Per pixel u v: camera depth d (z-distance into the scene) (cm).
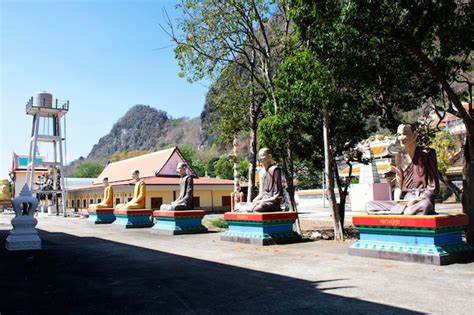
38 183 4512
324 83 1272
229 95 2047
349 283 761
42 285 797
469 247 1000
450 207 3191
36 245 1293
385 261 989
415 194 1034
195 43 1833
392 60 1364
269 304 634
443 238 963
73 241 1612
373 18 1081
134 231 2098
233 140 2494
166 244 1468
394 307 601
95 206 2797
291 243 1420
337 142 1636
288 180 1720
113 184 4162
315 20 1165
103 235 1873
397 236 1014
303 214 3381
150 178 3984
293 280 801
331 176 1488
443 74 1298
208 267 966
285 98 1529
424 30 1088
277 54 1797
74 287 777
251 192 2027
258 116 2100
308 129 1622
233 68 2031
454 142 3988
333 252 1165
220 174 5853
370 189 3331
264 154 1518
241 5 1750
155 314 600
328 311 591
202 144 14762
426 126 1590
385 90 1465
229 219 1545
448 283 746
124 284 796
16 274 909
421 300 635
